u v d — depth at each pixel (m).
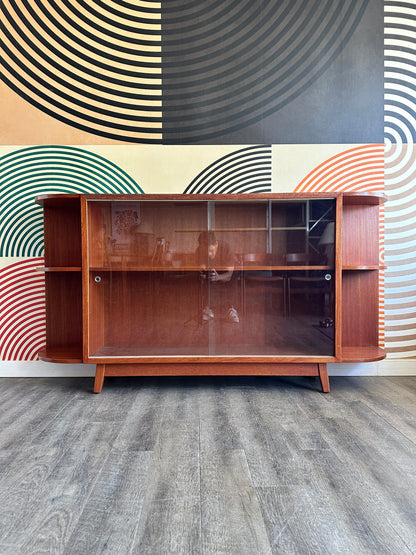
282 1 2.16
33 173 2.18
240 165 2.18
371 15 2.15
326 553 0.81
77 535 0.86
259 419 1.53
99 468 1.16
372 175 2.17
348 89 2.16
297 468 1.15
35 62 2.16
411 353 2.18
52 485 1.07
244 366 1.84
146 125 2.17
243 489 1.04
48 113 2.17
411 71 2.16
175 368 1.84
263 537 0.85
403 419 1.53
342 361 1.82
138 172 2.18
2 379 2.14
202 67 2.17
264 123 2.17
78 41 2.16
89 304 1.84
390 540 0.84
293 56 2.16
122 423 1.50
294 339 1.83
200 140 2.17
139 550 0.82
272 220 1.82
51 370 2.19
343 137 2.17
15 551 0.81
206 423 1.50
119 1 2.15
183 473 1.13
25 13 2.16
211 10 2.16
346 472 1.13
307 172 2.17
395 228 2.16
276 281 1.83
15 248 2.18
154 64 2.16
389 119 2.16
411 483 1.07
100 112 2.17
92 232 1.83
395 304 2.17
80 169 2.18
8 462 1.20
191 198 1.79
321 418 1.54
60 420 1.53
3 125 2.16
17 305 2.19
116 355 1.85
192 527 0.89
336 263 1.79
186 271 1.84
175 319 1.85
